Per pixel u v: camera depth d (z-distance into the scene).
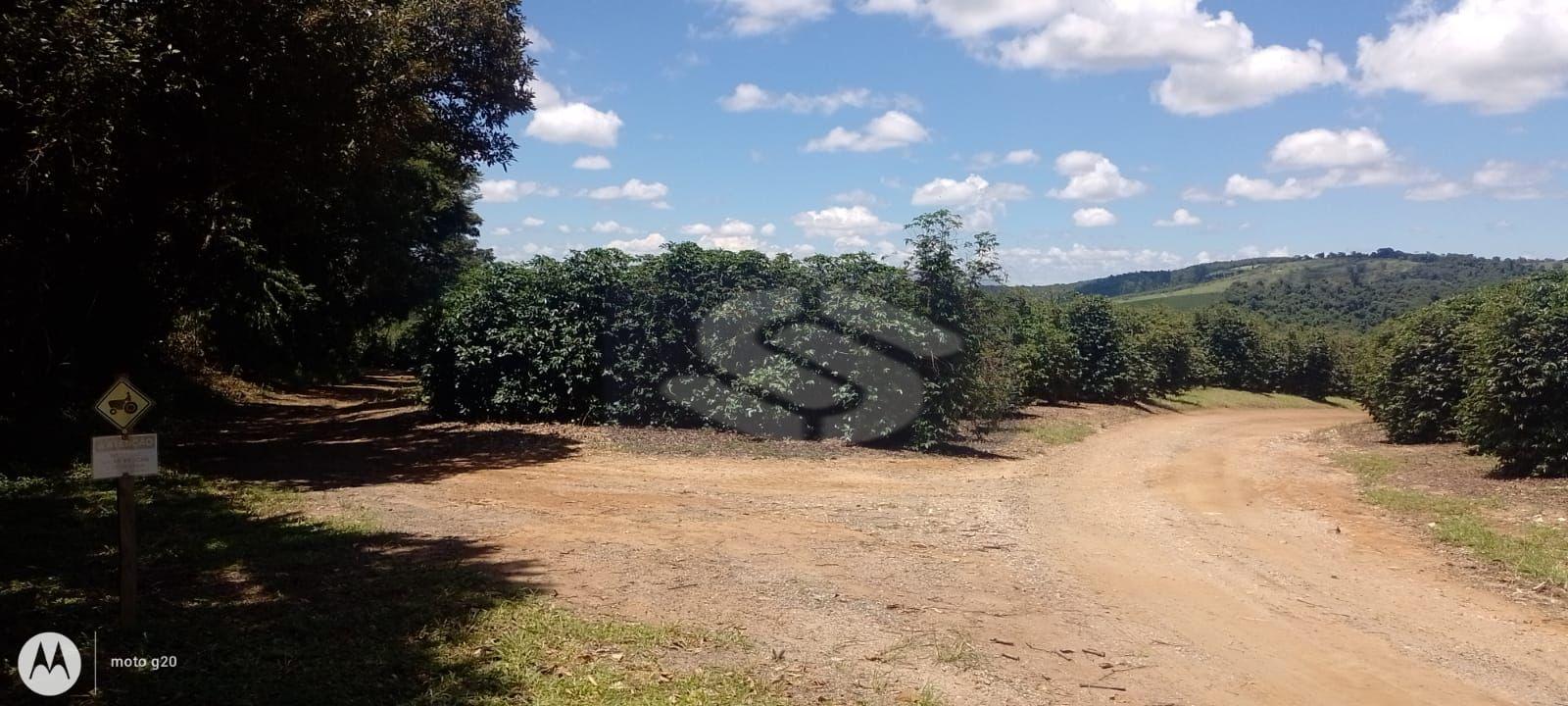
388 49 11.31
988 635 6.24
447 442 15.25
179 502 9.90
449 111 17.98
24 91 7.71
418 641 5.76
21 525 8.50
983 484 12.87
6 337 11.46
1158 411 32.88
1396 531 10.12
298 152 10.97
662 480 12.22
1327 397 46.06
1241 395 42.38
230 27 9.48
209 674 5.16
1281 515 11.16
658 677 5.29
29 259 9.84
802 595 7.02
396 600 6.57
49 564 7.26
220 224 14.16
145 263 13.98
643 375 16.86
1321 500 12.23
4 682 4.92
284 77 10.01
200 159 10.29
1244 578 8.04
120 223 11.19
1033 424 23.91
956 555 8.54
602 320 17.12
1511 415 13.25
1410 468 14.85
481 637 5.85
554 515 9.87
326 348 33.00
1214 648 6.15
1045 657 5.87
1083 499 11.95
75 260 11.79
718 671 5.41
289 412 23.08
